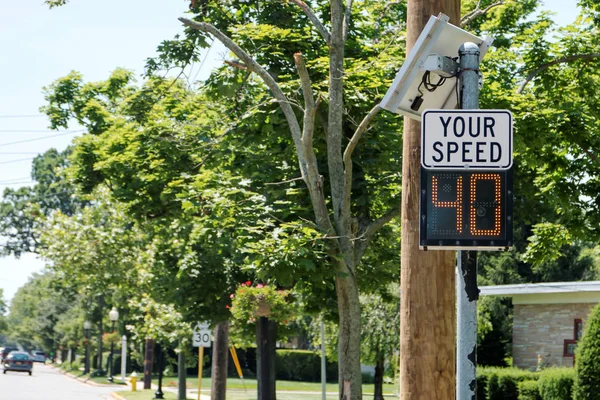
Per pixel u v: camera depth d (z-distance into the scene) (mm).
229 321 33281
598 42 21234
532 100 19375
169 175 24047
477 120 8242
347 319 17938
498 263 52344
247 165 21719
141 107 25969
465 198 8164
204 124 24062
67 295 84875
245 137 21141
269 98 20000
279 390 58719
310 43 21438
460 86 9305
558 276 52812
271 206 18906
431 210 8164
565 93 21438
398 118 20625
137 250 43594
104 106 33156
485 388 32375
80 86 33250
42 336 129500
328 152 18297
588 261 53219
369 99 19797
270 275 17094
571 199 21438
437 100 9930
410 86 9781
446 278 12805
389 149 20188
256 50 20203
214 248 23891
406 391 12703
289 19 21625
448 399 12617
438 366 12617
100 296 79625
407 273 12859
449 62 9469
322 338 35938
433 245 8133
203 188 20188
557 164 20812
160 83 24047
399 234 27562
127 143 25375
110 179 26984
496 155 8195
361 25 24359
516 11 25828
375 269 27203
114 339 73688
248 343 38062
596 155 20188
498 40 25562
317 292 24672
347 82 19234
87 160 28906
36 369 109188
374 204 22766
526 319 34719
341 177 18234
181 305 28203
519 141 18688
